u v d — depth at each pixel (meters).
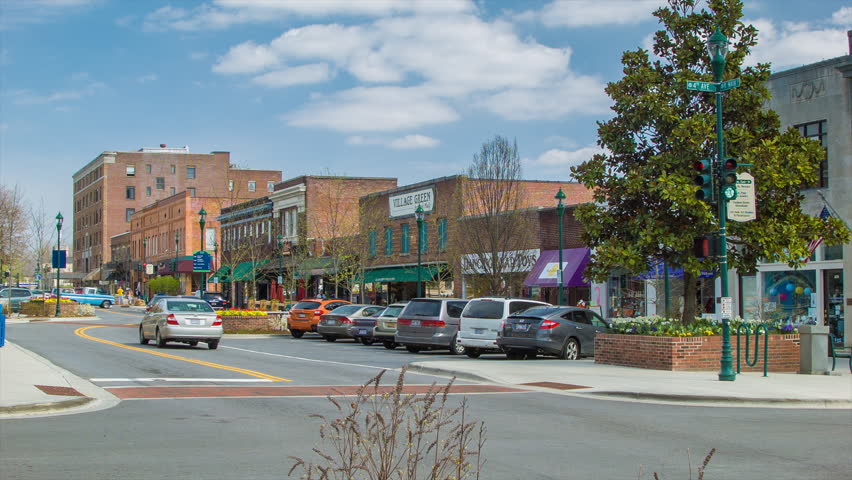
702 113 20.69
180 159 119.31
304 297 58.72
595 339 21.09
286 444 9.83
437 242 44.88
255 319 39.38
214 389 15.52
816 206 26.94
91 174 126.31
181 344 29.31
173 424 11.30
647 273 30.94
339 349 28.45
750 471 8.68
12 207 65.69
